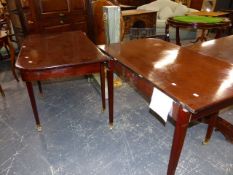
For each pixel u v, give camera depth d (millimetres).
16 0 2408
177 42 3301
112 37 2312
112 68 1546
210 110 975
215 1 5219
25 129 1883
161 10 4715
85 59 1535
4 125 1942
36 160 1558
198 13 4121
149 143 1694
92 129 1864
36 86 2623
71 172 1457
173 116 1011
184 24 2863
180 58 1408
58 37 2160
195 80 1104
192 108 876
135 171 1455
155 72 1195
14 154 1614
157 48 1618
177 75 1159
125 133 1808
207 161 1517
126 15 3707
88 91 2506
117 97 2355
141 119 1980
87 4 2719
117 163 1519
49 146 1684
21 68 1431
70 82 2736
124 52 1543
